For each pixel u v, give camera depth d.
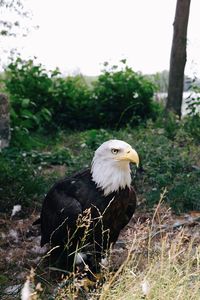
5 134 9.89
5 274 5.45
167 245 5.08
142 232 4.81
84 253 5.36
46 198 5.67
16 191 7.45
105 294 3.91
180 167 8.31
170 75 12.89
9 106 10.17
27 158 9.47
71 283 4.68
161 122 11.97
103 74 13.77
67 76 14.10
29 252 6.02
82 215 5.18
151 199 7.34
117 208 5.26
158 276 4.01
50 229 5.51
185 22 12.66
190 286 4.14
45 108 12.68
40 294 4.72
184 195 7.35
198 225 6.59
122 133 10.91
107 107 13.52
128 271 4.16
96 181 5.23
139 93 13.53
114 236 5.53
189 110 12.75
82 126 13.46
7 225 6.78
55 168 9.22
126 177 5.20
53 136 12.21
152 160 8.38
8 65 12.98
